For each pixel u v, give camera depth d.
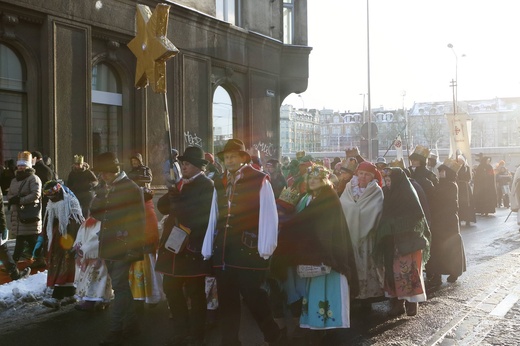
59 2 12.02
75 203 6.93
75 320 6.31
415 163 8.64
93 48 13.15
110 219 5.46
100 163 5.58
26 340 5.62
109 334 5.40
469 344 5.49
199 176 5.33
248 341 5.60
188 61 15.82
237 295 4.98
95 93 13.41
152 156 14.61
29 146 11.79
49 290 7.45
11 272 7.99
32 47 11.71
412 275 6.32
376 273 6.50
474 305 7.07
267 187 4.87
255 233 4.85
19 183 9.04
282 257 5.40
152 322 6.27
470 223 17.52
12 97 11.57
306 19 21.19
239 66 17.98
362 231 6.40
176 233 5.20
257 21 19.02
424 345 5.45
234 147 4.97
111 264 5.48
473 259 10.58
